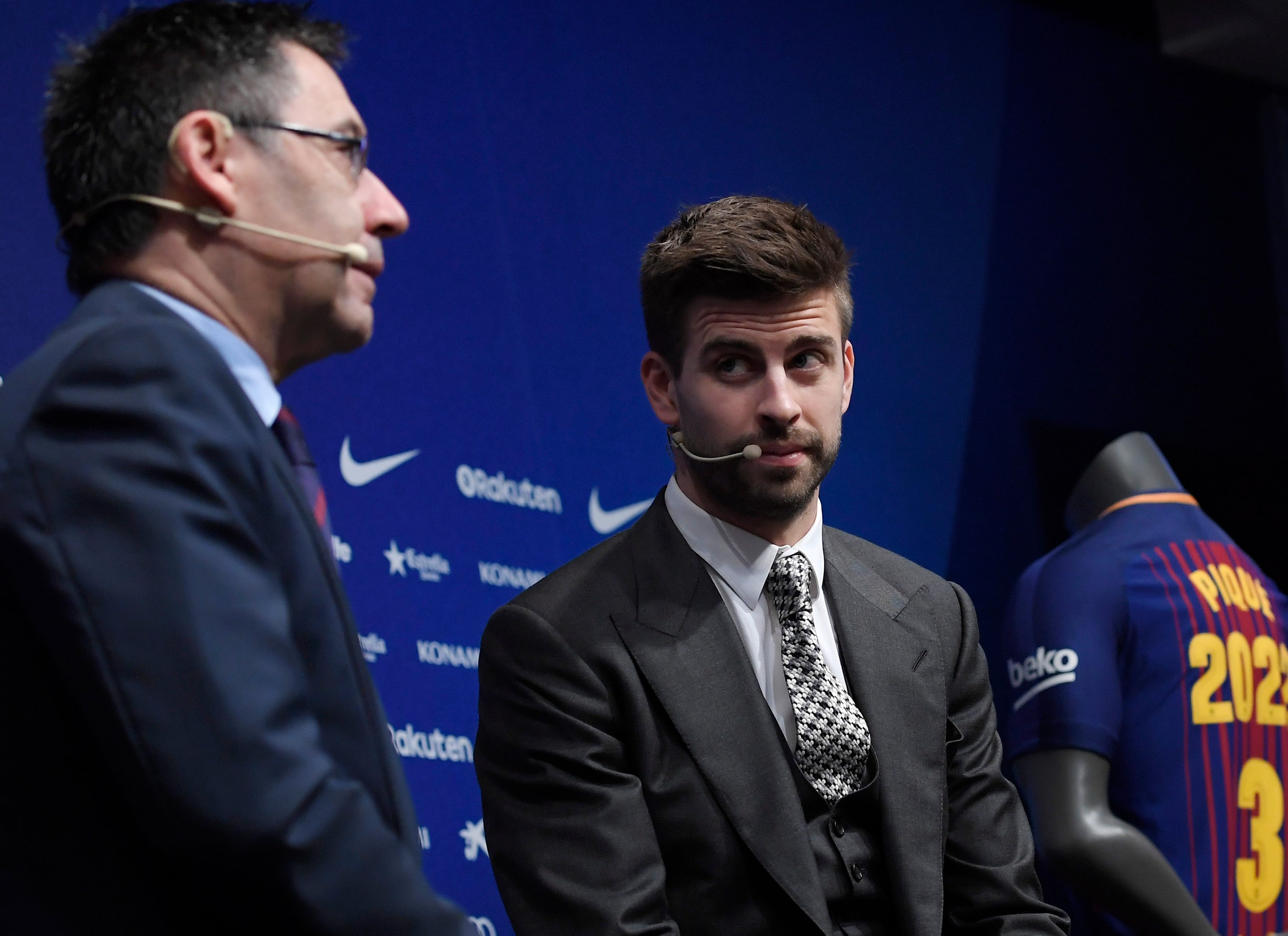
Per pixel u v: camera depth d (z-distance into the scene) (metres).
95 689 2.10
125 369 2.22
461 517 6.17
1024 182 8.54
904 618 4.04
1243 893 5.84
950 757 4.00
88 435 2.19
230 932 2.26
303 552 2.38
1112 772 5.94
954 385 7.91
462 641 6.02
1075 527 6.74
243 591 2.17
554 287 6.76
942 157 8.26
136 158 2.62
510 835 3.64
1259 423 9.13
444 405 6.26
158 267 2.63
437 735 5.83
